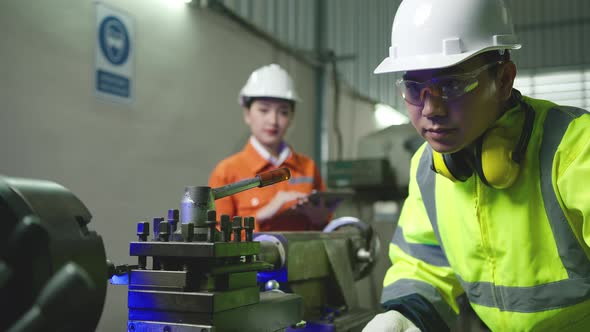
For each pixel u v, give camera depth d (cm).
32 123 206
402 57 103
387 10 543
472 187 110
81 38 226
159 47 269
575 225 101
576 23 531
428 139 100
